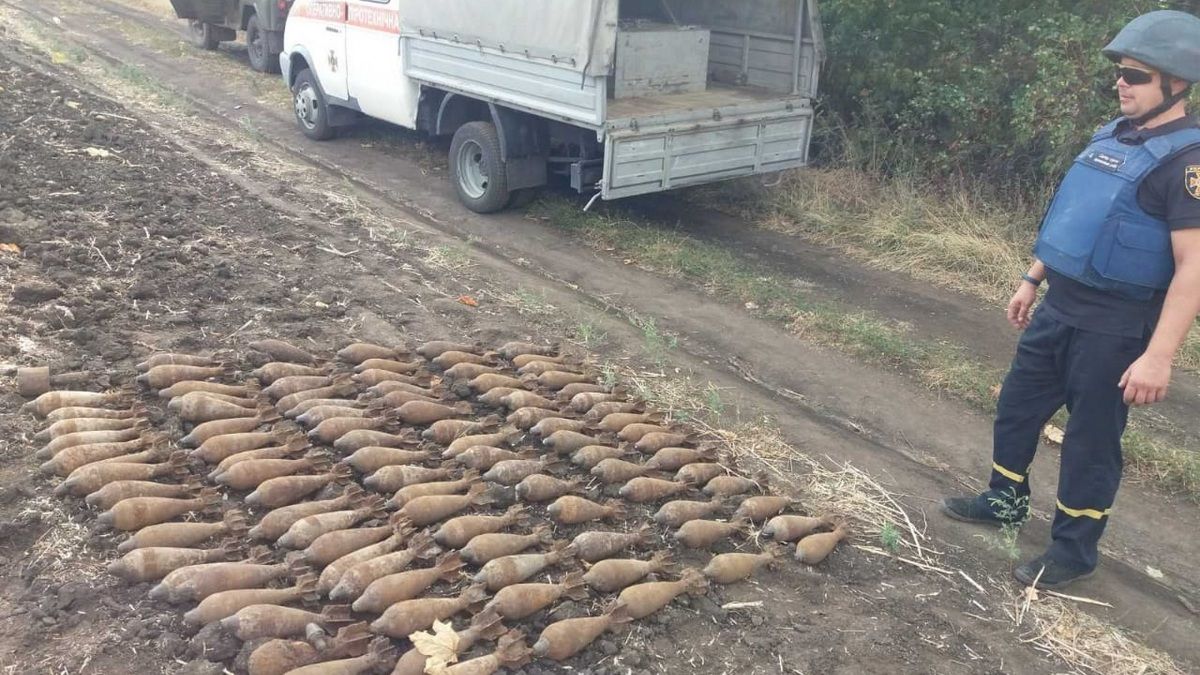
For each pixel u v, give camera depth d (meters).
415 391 4.59
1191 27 3.13
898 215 8.31
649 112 7.08
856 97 9.30
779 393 5.41
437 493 3.78
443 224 7.93
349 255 6.72
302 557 3.33
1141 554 4.15
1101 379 3.40
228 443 3.95
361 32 9.04
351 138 10.48
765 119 7.62
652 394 5.09
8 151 7.67
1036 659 3.37
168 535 3.37
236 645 2.94
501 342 5.57
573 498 3.80
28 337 4.76
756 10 8.31
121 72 12.38
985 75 8.22
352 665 2.88
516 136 7.79
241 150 9.32
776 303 6.66
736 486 4.13
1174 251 3.14
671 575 3.53
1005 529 3.97
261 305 5.64
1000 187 8.55
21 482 3.64
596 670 3.03
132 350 4.82
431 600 3.13
